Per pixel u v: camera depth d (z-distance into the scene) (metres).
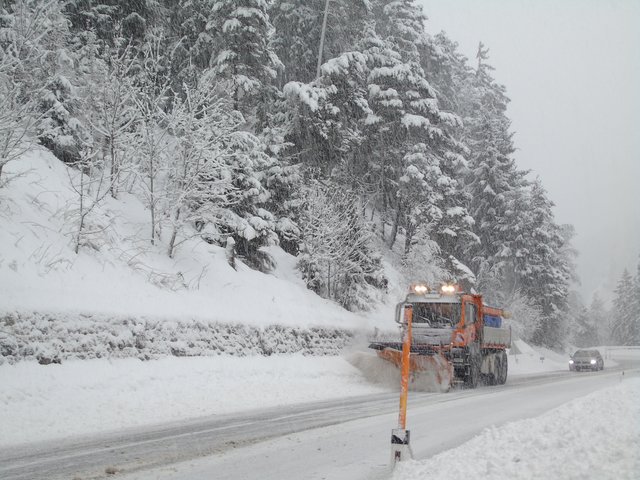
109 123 17.42
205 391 13.31
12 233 13.22
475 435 9.37
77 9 23.95
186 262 18.50
